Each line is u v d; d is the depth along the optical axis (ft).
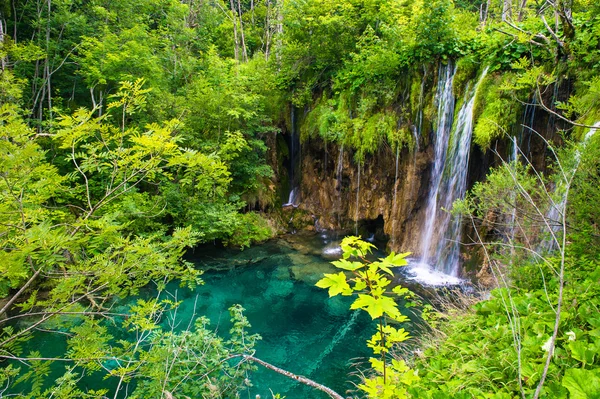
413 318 19.53
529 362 6.60
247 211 37.24
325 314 21.86
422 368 9.06
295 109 40.88
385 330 5.80
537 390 3.73
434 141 28.43
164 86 37.60
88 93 39.52
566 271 9.78
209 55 44.88
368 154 32.40
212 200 32.45
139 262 8.80
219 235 32.01
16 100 22.08
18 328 18.22
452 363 8.05
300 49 37.37
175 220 31.27
